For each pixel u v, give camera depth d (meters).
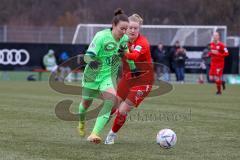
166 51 69.06
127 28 21.03
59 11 140.75
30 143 21.12
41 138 22.45
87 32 77.88
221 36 77.12
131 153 19.34
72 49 70.88
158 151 19.83
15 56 70.62
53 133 23.89
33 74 79.12
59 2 143.12
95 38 20.95
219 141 22.34
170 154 19.30
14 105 35.91
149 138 23.00
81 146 20.67
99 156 18.67
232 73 72.06
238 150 20.28
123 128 25.94
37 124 26.62
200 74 71.06
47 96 44.22
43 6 140.75
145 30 77.31
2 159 17.97
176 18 127.81
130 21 21.22
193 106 37.34
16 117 29.25
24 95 44.94
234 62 72.00
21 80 71.69
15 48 70.62
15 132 23.92
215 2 117.69
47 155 18.73
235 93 51.50
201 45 76.94
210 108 36.16
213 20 118.00
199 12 122.38
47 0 142.25
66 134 23.69
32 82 66.06
